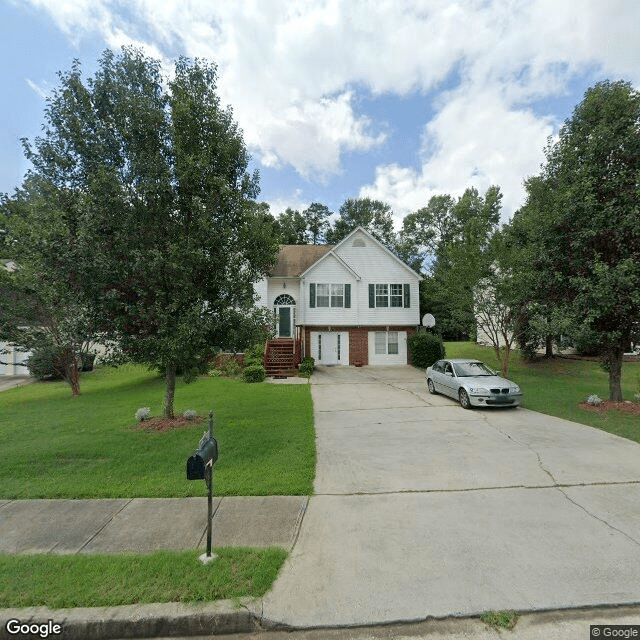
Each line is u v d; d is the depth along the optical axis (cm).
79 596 311
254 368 1686
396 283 2342
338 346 2298
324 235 4834
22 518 461
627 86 971
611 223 920
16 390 1825
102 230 795
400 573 342
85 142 784
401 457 662
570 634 279
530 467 601
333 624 288
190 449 714
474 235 1747
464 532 410
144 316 778
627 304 902
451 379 1164
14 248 1173
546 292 1081
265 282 2273
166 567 344
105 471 612
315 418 966
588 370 1861
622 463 611
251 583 325
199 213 798
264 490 523
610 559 359
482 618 292
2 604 306
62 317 1339
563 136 1085
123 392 1479
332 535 408
